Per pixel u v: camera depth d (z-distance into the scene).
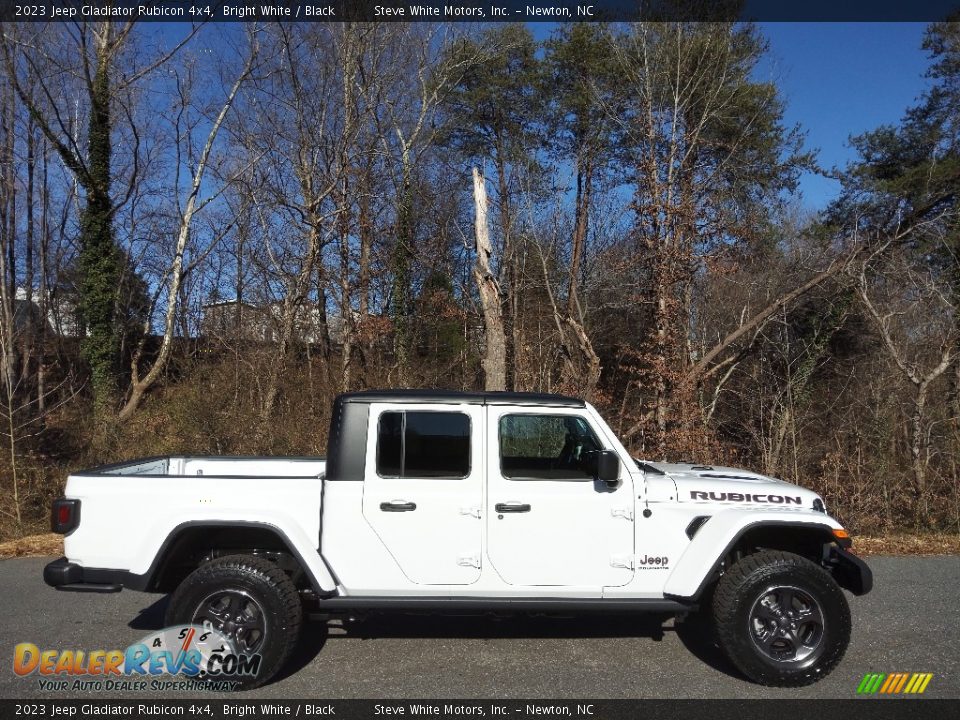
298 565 5.05
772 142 18.69
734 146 16.86
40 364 17.91
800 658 4.66
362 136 19.25
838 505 10.70
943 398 12.34
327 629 5.66
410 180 20.78
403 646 5.32
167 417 14.14
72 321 26.42
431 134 22.86
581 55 21.53
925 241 14.72
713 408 14.55
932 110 19.36
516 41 24.25
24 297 24.94
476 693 4.54
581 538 4.79
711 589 5.35
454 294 20.95
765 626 4.73
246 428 13.18
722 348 14.49
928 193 15.44
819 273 14.37
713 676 4.81
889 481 11.15
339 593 4.73
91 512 4.68
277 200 18.83
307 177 18.23
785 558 4.76
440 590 4.73
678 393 12.92
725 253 14.30
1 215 20.58
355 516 4.73
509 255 19.86
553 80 24.00
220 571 4.62
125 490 4.70
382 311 19.22
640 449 12.80
